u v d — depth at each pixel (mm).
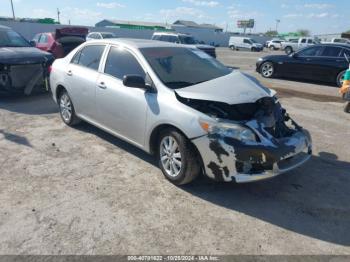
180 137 3631
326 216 3420
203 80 4246
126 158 4629
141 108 4059
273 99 3957
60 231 3035
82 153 4766
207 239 3002
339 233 3158
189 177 3707
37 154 4691
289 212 3467
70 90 5469
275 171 3453
